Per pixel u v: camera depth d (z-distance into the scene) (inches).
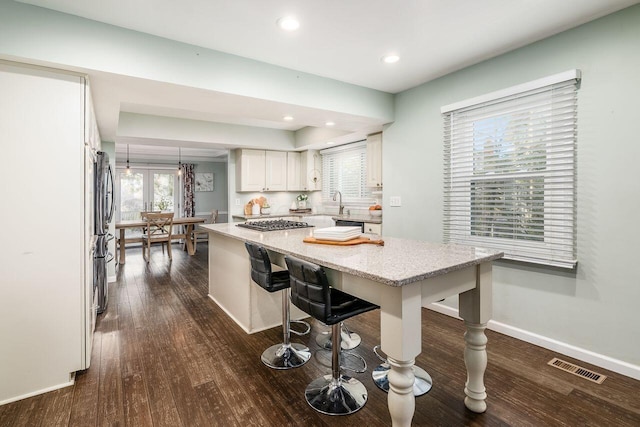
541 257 95.3
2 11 70.1
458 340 102.3
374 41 93.5
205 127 191.0
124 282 172.6
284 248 75.9
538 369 84.5
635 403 70.7
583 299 88.1
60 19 75.9
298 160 241.4
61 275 77.6
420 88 129.0
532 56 95.5
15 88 73.3
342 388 75.1
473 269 66.2
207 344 100.7
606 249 83.6
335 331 74.3
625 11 78.6
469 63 109.7
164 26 83.8
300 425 65.3
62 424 65.4
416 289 53.3
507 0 74.3
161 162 316.5
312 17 80.5
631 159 79.0
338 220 187.3
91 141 92.7
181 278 181.0
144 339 104.0
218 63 98.3
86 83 81.9
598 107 83.7
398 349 52.0
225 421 66.4
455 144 117.5
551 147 92.6
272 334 108.1
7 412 68.9
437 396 74.0
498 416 67.2
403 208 138.2
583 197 87.0
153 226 249.9
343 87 125.5
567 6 77.4
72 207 78.5
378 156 170.1
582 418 66.2
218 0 72.8
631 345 80.2
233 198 227.5
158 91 97.1
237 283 118.3
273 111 123.6
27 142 74.0
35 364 75.5
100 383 79.4
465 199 115.8
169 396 74.5
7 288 72.6
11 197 72.5
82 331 80.3
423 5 75.9
